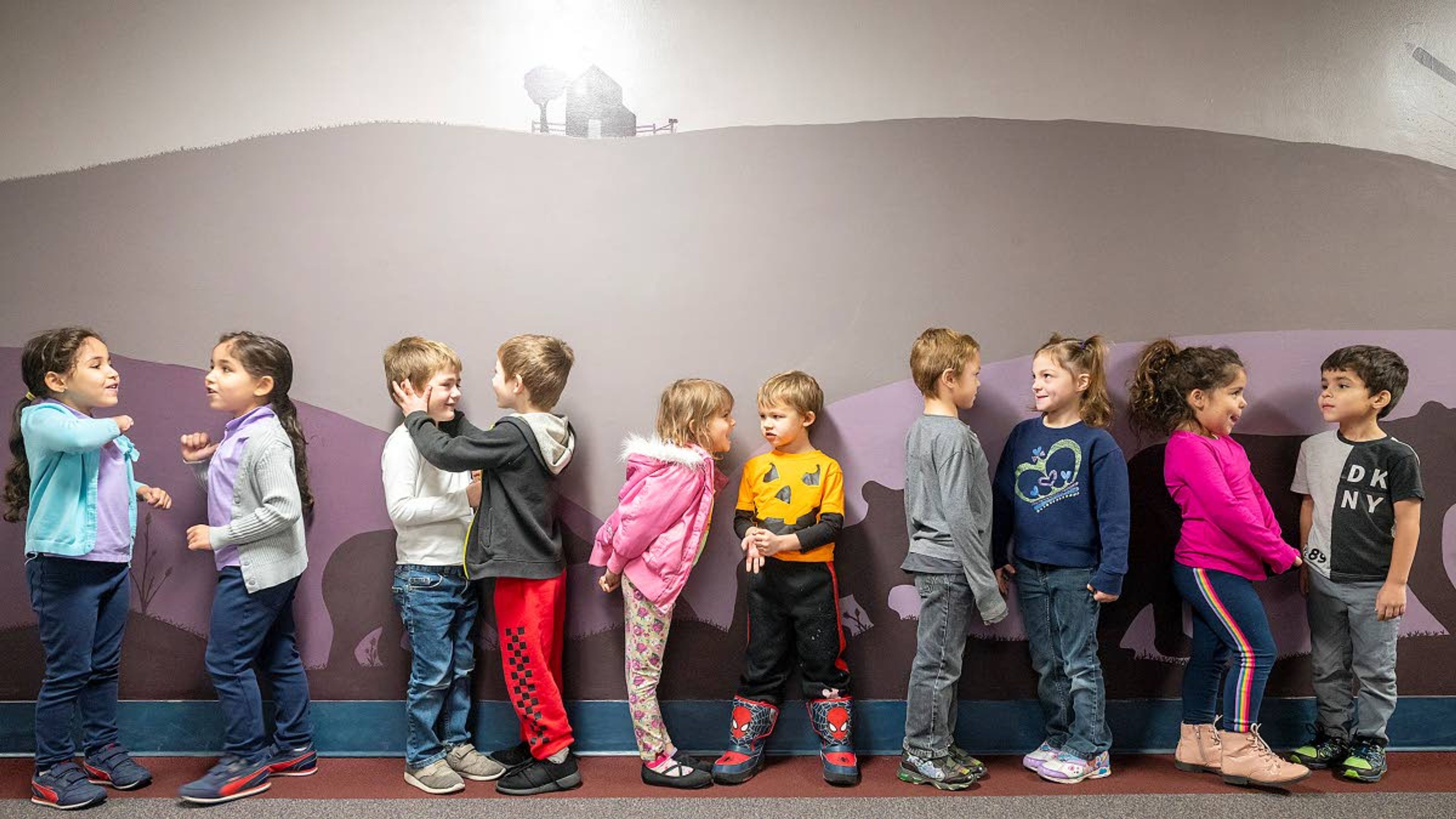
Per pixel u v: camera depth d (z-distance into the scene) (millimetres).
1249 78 2664
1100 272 2615
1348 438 2471
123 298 2531
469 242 2555
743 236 2582
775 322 2574
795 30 2609
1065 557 2361
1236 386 2406
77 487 2168
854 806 2164
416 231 2553
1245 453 2473
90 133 2549
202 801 2137
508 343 2371
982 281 2598
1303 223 2650
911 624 2549
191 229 2545
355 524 2518
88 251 2537
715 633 2531
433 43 2574
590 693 2516
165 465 2518
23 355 2312
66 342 2184
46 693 2154
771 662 2385
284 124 2559
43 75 2551
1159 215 2633
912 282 2590
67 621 2152
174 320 2531
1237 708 2311
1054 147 2627
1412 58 2693
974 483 2355
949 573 2289
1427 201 2670
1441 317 2648
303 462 2463
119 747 2311
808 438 2535
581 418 2551
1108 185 2631
